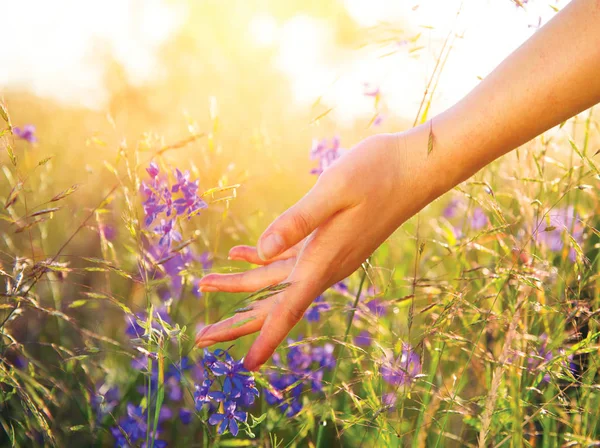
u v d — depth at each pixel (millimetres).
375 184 702
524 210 848
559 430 842
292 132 1886
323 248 717
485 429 766
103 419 953
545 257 868
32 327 1036
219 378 768
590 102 681
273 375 929
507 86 689
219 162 1006
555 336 813
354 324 1009
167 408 1003
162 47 2957
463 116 702
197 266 1047
